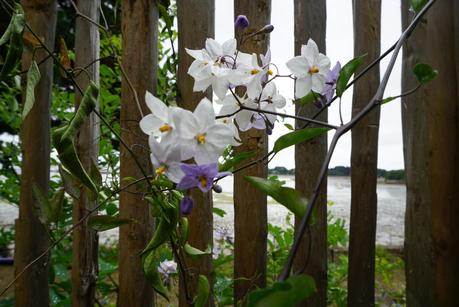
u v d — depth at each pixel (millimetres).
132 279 344
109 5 1105
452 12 302
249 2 372
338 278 591
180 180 180
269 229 545
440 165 305
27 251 336
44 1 331
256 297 113
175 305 468
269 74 232
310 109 377
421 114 323
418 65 188
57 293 427
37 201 245
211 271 365
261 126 236
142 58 344
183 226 234
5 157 638
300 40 390
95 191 207
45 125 340
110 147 478
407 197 338
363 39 379
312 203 143
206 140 182
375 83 379
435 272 310
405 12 339
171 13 398
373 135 374
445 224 304
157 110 187
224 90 218
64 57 240
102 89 510
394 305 523
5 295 543
